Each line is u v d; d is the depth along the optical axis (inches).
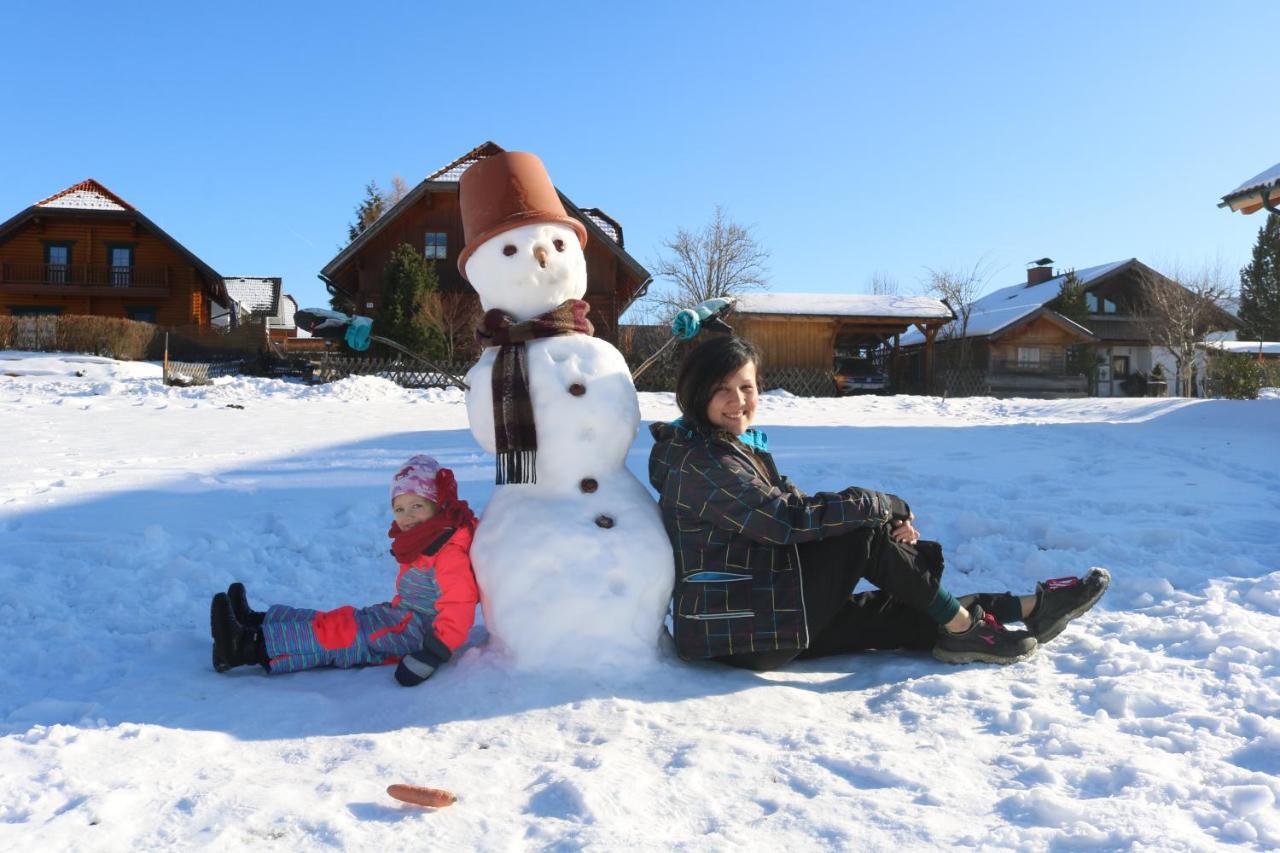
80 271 1510.8
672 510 126.1
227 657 123.9
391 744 100.8
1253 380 793.6
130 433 438.6
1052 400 760.3
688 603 123.9
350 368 965.2
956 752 98.6
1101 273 1599.4
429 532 125.4
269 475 299.6
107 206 1517.0
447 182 1107.3
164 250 1550.2
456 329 1071.0
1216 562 182.2
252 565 190.4
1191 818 82.0
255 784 90.7
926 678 121.4
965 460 342.0
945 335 1513.3
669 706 112.0
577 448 126.0
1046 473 307.3
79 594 165.9
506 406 125.6
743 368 127.5
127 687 119.6
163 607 160.9
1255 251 2603.3
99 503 246.1
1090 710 110.6
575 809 85.0
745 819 84.1
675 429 129.9
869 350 1660.9
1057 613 134.0
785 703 114.4
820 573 123.6
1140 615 148.0
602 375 129.0
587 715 108.0
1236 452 363.9
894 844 78.4
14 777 92.6
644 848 78.0
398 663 123.8
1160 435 433.4
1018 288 1916.8
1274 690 111.6
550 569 120.4
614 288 1126.4
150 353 1235.2
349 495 259.6
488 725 106.4
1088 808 83.0
